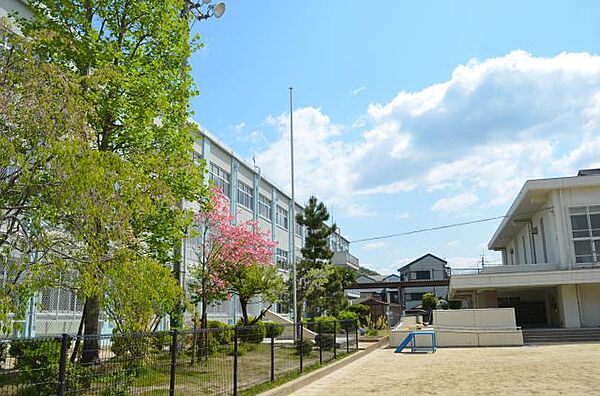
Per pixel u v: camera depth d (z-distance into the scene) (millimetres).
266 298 22516
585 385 11867
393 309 59875
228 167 31891
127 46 13414
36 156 6406
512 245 48188
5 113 6535
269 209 40031
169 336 8945
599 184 30453
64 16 12562
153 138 12859
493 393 11039
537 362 17406
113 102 11711
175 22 13570
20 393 6105
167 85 13156
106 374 7434
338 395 11242
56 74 7270
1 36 7316
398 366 17422
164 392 8523
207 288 18438
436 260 83938
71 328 16984
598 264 30266
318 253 31094
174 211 11602
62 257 7043
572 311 29781
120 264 7031
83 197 6523
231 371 10891
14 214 7012
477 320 28031
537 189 31234
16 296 6785
